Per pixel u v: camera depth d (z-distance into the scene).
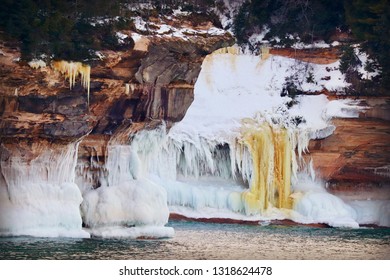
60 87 45.56
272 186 59.84
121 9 49.12
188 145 59.38
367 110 59.91
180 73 50.44
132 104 48.97
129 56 47.72
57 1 46.94
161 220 49.09
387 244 52.00
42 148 45.62
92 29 47.06
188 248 47.38
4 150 44.75
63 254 42.84
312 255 48.00
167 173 58.84
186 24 52.00
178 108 51.03
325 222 58.78
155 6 51.25
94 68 46.66
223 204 58.97
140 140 50.38
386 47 59.50
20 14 45.12
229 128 60.00
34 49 44.94
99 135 48.50
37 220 45.34
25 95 44.75
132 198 48.41
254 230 55.66
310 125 60.09
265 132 60.06
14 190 44.94
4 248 43.16
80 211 47.41
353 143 60.16
